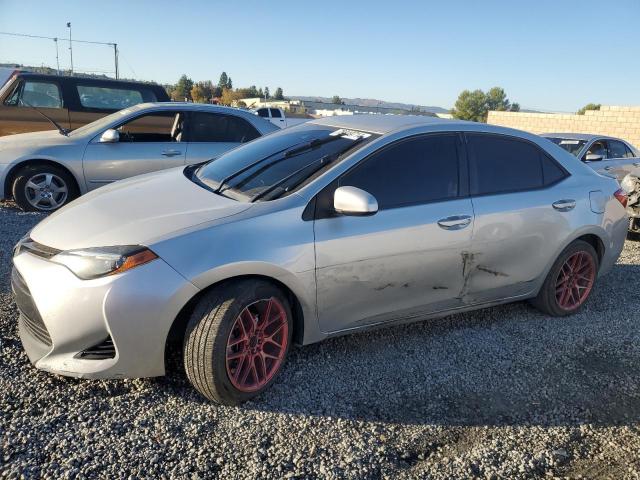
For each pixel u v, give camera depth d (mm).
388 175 3516
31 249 3041
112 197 3523
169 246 2832
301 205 3184
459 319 4398
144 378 3189
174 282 2777
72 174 6988
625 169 9914
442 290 3744
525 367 3695
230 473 2500
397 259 3451
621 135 23219
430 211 3588
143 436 2699
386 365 3586
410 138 3678
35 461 2463
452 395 3301
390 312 3584
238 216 3066
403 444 2820
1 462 2436
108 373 2814
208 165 4230
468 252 3758
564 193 4293
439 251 3615
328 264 3207
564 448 2889
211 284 2891
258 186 3447
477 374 3562
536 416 3156
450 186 3750
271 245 3021
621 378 3643
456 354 3807
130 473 2447
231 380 2932
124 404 2943
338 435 2840
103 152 7070
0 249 5148
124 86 10570
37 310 2852
